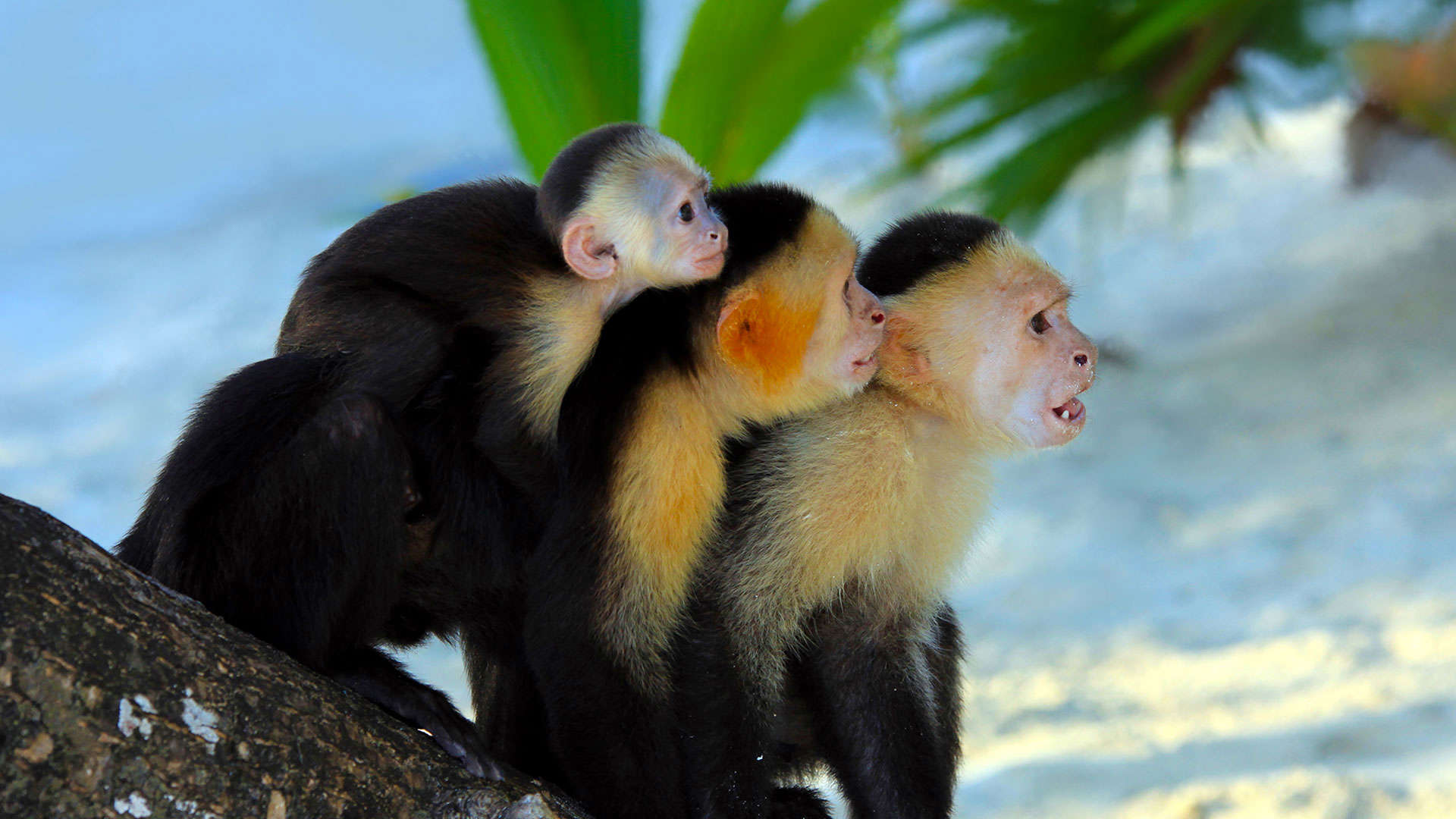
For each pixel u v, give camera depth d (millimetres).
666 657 8352
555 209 8570
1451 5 30031
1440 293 31750
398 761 6453
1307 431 27562
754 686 8727
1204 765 16672
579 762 7914
